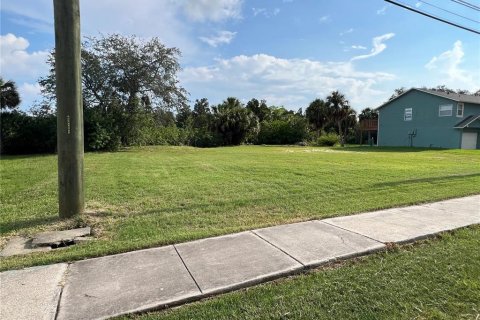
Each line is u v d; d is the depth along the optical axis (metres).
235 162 13.54
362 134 45.25
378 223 4.54
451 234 4.11
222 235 4.01
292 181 8.30
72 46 4.55
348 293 2.65
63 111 4.62
